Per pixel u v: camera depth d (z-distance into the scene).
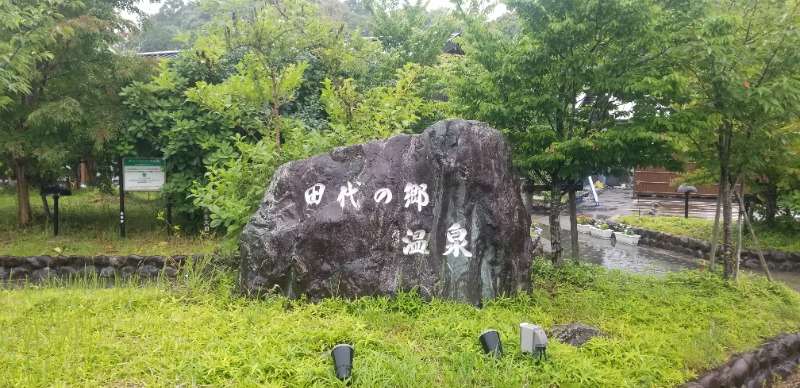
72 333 4.96
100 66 11.06
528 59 7.49
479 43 8.11
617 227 16.28
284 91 8.34
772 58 7.28
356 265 5.98
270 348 4.60
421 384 4.13
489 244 6.25
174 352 4.58
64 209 13.40
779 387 5.84
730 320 6.47
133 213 13.00
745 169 8.24
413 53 15.55
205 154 11.02
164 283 7.24
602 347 5.04
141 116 10.92
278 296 6.02
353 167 6.29
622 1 6.81
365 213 6.08
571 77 7.58
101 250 9.81
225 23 8.02
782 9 7.32
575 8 7.33
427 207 6.18
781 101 7.13
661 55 7.58
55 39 9.66
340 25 9.95
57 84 11.01
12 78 8.47
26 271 9.05
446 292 6.05
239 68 8.11
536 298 6.55
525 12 7.66
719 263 11.41
